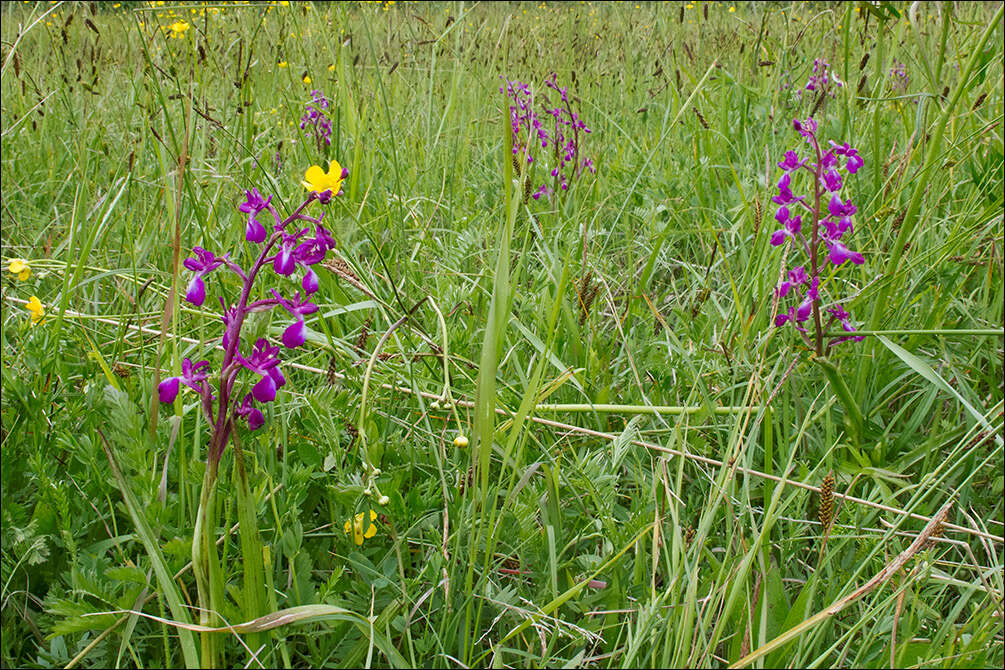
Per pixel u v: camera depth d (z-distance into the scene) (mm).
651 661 1599
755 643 1667
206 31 3916
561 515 1971
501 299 1500
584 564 1823
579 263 2982
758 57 4672
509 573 1944
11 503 1676
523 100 3672
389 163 3885
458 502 1931
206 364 1542
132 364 2430
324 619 1522
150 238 3035
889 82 3600
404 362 2400
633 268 3184
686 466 2307
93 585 1538
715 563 1763
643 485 1974
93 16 4418
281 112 4141
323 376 2389
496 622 1759
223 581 1475
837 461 2258
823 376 2604
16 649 1653
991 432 2016
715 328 2701
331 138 3762
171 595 1463
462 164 4023
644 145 4277
